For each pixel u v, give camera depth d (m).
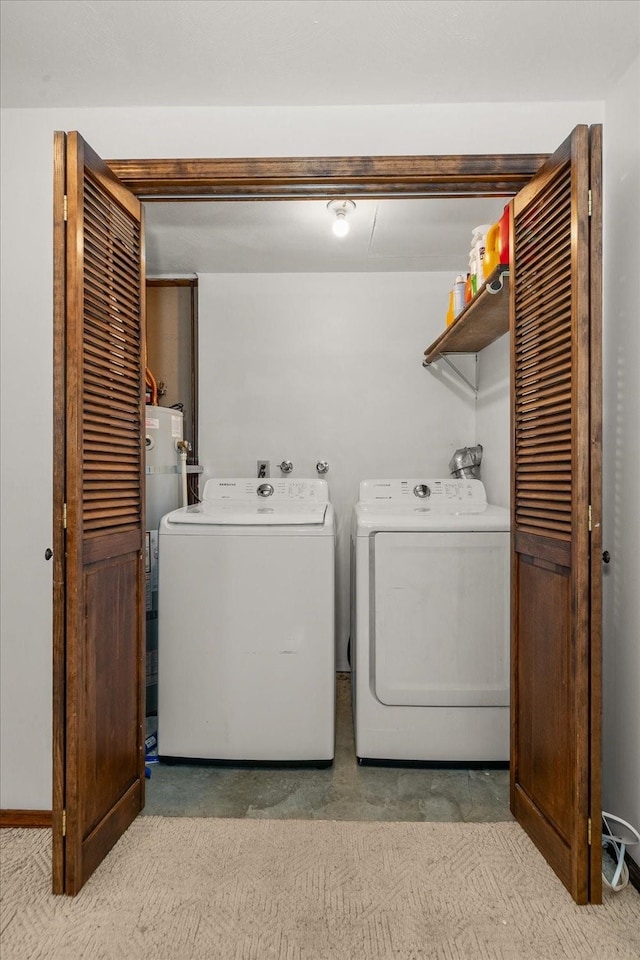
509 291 1.83
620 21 1.41
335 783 2.02
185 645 2.13
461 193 1.82
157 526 2.68
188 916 1.38
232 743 2.12
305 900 1.43
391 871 1.54
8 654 1.79
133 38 1.47
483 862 1.58
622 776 1.59
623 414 1.59
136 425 1.80
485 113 1.74
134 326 1.79
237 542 2.12
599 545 1.37
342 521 3.15
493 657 2.12
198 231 2.54
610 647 1.66
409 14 1.39
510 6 1.37
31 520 1.79
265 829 1.74
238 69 1.58
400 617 2.12
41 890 1.47
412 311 3.12
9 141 1.77
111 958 1.27
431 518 2.14
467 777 2.07
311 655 2.11
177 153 1.76
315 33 1.45
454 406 3.13
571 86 1.66
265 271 3.10
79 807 1.44
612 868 1.55
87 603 1.48
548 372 1.53
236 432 3.14
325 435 3.15
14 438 1.79
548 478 1.56
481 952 1.28
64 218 1.39
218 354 3.14
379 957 1.27
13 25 1.43
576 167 1.36
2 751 1.80
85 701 1.47
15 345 1.78
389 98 1.72
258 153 1.76
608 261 1.69
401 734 2.13
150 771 2.09
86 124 1.77
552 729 1.55
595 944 1.30
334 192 1.82
